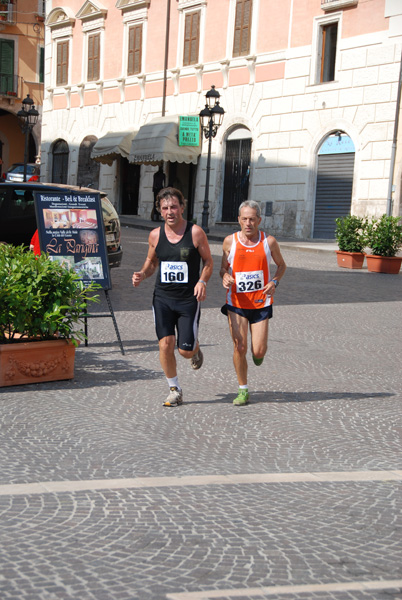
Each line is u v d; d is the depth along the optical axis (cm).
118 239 1391
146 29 3400
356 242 1972
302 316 1213
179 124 3084
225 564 348
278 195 2866
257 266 659
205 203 2800
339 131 2648
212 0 3105
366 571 347
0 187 1365
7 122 4819
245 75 2978
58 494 433
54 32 3928
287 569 346
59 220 892
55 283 739
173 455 524
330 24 2689
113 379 758
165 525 393
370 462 529
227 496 443
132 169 3569
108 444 543
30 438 549
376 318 1235
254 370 833
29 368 721
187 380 771
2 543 362
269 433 593
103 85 3634
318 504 437
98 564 343
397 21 2462
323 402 704
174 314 662
